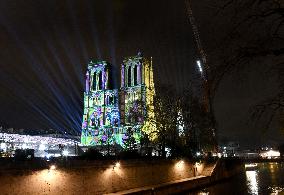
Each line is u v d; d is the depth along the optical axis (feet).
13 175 107.45
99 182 149.59
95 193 145.48
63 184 128.26
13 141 343.67
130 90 535.60
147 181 189.26
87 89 572.51
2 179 103.40
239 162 394.73
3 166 104.47
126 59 552.00
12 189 106.42
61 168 128.26
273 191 257.55
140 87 525.75
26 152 159.74
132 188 173.17
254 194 244.83
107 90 555.69
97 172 149.38
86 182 141.18
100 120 541.75
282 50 32.55
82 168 139.95
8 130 426.51
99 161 151.74
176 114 276.62
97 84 571.69
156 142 303.27
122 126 517.96
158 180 201.87
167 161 218.59
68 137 563.89
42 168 119.55
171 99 282.56
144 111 350.84
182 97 273.54
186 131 271.08
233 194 245.65
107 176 155.63
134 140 379.96
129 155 220.84
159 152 283.38
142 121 342.44
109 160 158.81
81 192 137.39
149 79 547.08
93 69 583.58
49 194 120.67
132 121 397.19
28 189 112.37
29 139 363.76
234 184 301.43
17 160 118.01
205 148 284.61
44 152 374.84
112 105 545.03
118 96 545.85
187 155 272.51
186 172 247.50
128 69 550.36
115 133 518.37
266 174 446.19
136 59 544.21
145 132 327.67
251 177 400.88
